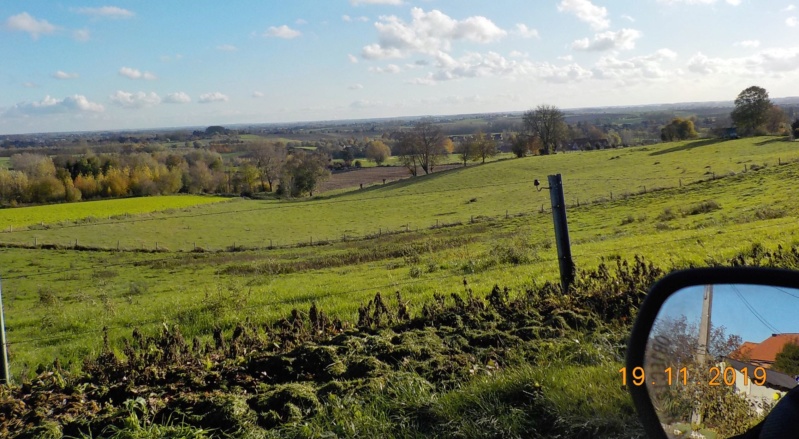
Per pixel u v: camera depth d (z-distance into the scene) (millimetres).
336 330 6945
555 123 103938
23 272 34500
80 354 11070
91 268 36344
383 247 38906
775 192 42062
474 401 4457
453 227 48656
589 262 17484
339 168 121750
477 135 100562
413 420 4359
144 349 7191
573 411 4199
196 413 4523
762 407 2369
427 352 5574
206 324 12477
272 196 86938
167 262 39094
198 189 86125
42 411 4652
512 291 12367
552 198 7910
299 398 4656
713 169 61656
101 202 66250
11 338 14883
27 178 62156
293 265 33156
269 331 7434
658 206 45094
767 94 95688
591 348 5465
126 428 4281
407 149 95812
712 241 18922
